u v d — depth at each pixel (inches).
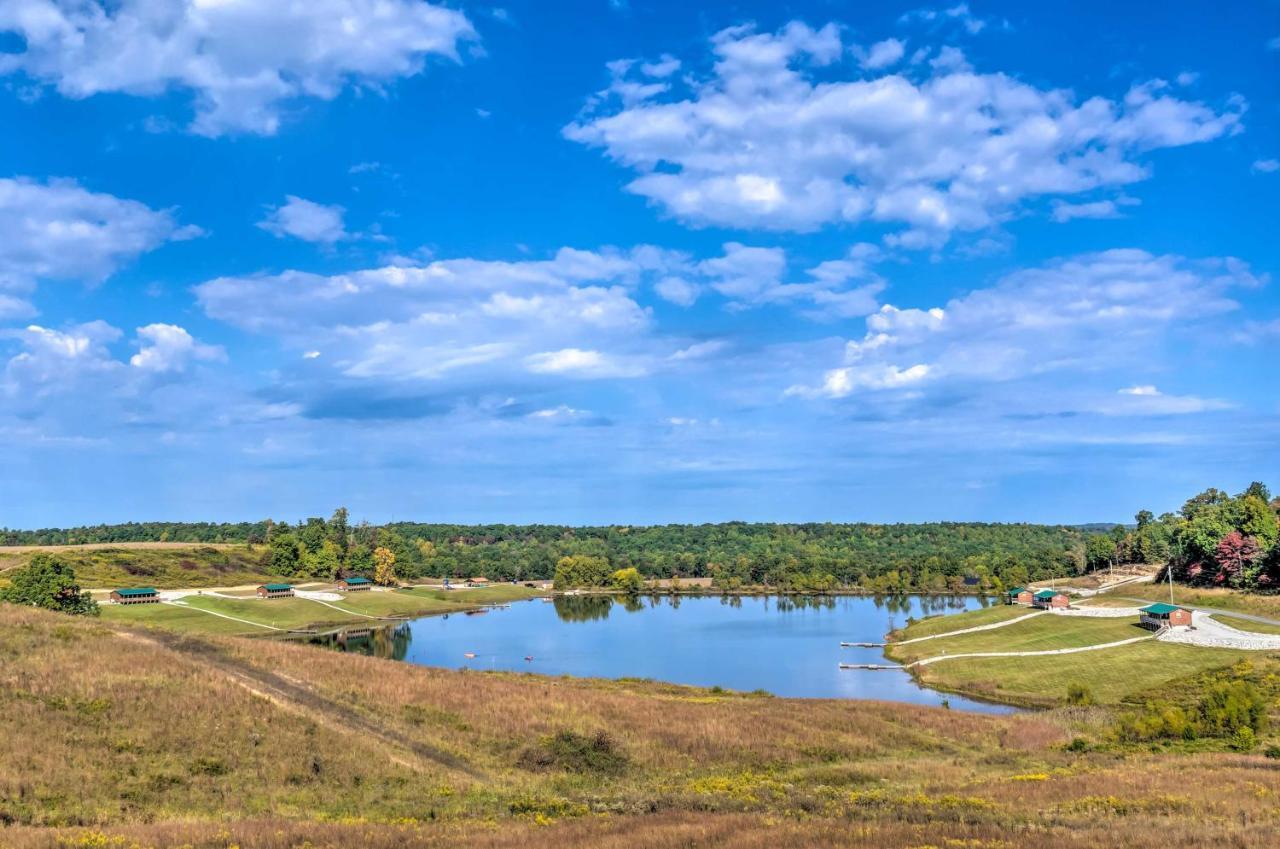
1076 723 2726.4
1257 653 4097.0
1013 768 1952.5
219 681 1999.3
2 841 1055.0
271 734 1766.7
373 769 1697.8
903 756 2193.7
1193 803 1334.9
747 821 1246.9
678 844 1069.1
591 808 1499.8
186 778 1515.7
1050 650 4872.0
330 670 2359.7
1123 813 1302.9
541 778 1827.0
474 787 1679.4
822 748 2169.0
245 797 1483.8
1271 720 2613.2
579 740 2034.9
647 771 1929.1
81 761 1485.0
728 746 2127.2
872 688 4389.8
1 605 2514.8
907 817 1275.8
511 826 1298.0
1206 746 2226.9
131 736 1620.3
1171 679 3821.4
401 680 2379.4
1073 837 1066.7
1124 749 2222.0
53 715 1635.1
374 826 1268.5
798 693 4237.2
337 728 1894.7
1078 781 1615.4
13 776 1373.0
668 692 3292.3
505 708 2247.8
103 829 1200.2
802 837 1085.1
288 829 1215.6
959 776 1847.9
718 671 4963.1
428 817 1428.4
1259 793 1424.7
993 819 1243.8
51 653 1974.7
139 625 2615.7
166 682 1911.9
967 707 3848.4
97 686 1804.9
